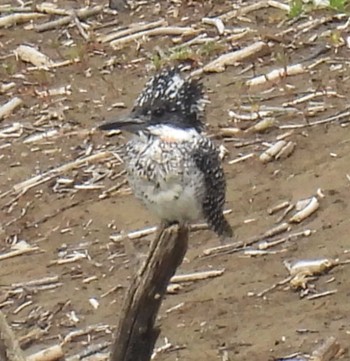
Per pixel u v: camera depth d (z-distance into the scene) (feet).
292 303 37.09
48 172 45.57
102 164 45.78
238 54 51.75
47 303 38.83
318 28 53.57
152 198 31.22
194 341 35.86
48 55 54.24
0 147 47.73
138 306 28.68
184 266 39.34
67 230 42.37
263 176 43.47
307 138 45.21
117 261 40.40
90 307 38.37
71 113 49.52
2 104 50.85
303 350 34.76
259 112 47.37
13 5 58.70
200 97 31.24
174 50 53.06
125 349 29.30
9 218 43.32
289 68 50.31
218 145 45.50
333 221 40.47
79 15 57.00
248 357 34.81
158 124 30.81
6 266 40.93
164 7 57.16
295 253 39.29
